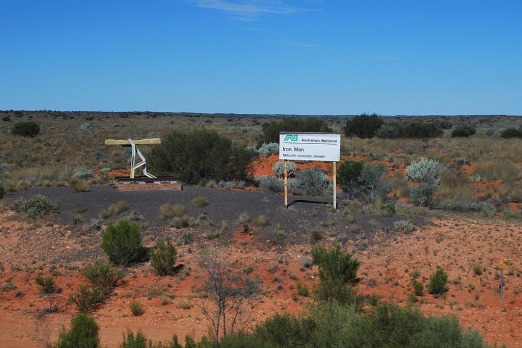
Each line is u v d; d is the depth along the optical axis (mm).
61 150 49719
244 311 14094
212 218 20719
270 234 19375
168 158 32375
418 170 34406
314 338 10039
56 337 12883
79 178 31266
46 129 73688
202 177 32375
